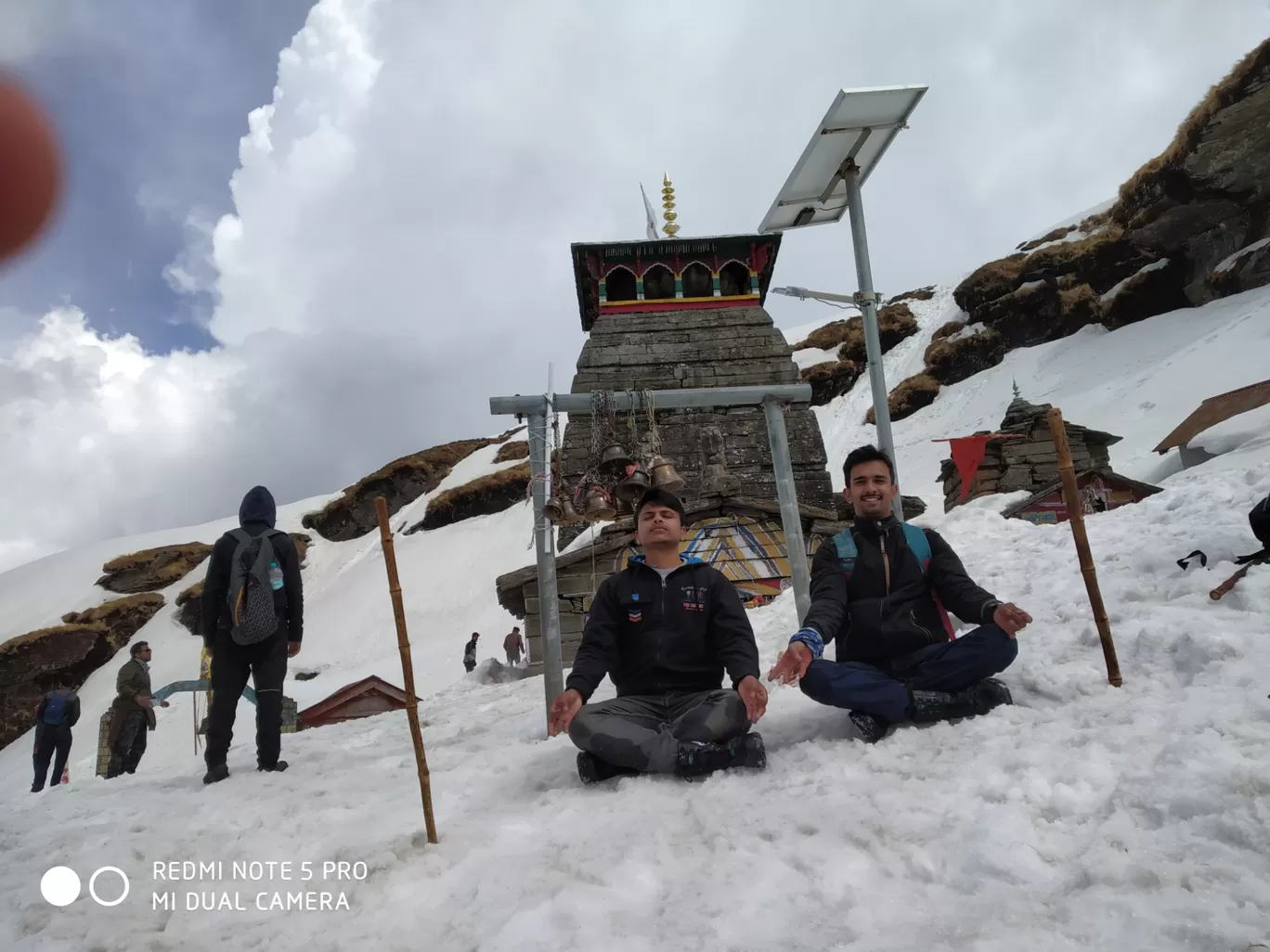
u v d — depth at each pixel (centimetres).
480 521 7875
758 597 1644
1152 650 447
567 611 1623
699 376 2583
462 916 277
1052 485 2055
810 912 253
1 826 515
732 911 257
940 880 268
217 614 614
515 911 271
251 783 559
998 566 807
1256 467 765
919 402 8206
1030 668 471
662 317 2711
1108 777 317
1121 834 268
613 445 737
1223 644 407
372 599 7000
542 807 402
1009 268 8481
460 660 4912
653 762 428
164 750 3834
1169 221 6769
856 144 1032
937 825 304
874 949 225
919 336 9269
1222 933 204
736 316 2703
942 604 475
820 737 459
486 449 9381
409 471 9150
